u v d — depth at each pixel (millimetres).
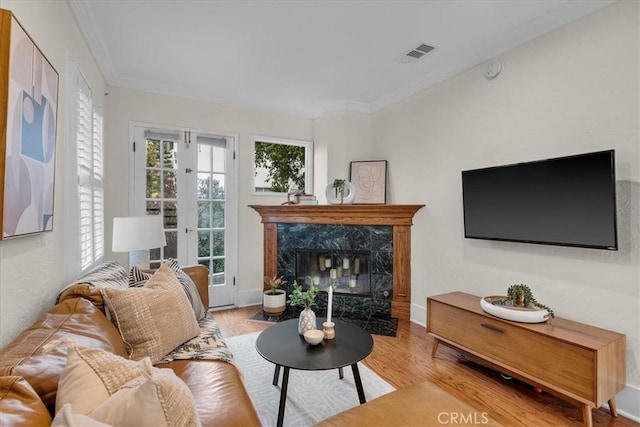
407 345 2887
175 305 1767
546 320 2100
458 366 2500
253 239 4121
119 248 2381
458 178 3021
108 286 1688
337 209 3729
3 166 1104
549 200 2213
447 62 2980
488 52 2699
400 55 2852
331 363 1670
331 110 4164
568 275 2199
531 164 2320
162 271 1973
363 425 1187
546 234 2238
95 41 2506
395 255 3607
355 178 4086
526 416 1907
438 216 3236
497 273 2662
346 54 2846
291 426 1801
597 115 2053
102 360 914
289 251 4027
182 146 3697
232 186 4004
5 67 1103
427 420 1217
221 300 3959
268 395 2096
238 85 3531
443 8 2197
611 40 1987
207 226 3889
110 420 720
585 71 2109
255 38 2580
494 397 2094
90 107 2463
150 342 1569
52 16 1687
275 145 4594
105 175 3248
